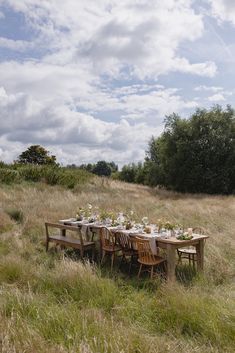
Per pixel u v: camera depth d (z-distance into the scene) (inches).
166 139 1487.5
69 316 181.5
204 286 246.4
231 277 274.5
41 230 423.8
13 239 374.9
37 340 152.7
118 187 984.3
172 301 203.9
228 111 1438.2
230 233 401.1
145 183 1686.8
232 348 159.3
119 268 314.7
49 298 217.0
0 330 161.2
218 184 1360.7
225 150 1384.1
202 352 156.5
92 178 1019.9
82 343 148.9
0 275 254.1
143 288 248.7
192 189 1428.4
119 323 183.9
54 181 839.1
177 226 311.7
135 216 507.8
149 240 279.6
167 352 151.6
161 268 303.7
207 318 180.9
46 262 308.0
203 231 392.2
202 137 1421.0
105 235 324.2
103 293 221.0
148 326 186.7
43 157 1768.0
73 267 254.5
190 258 306.5
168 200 818.8
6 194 631.8
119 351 146.3
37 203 573.6
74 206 573.9
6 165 955.3
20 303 194.4
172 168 1435.8
